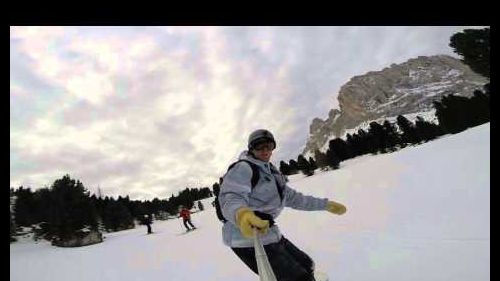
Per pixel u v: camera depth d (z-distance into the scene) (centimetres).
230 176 231
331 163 3475
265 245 235
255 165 239
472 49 2553
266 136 242
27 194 2712
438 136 3241
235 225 226
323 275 294
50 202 2420
